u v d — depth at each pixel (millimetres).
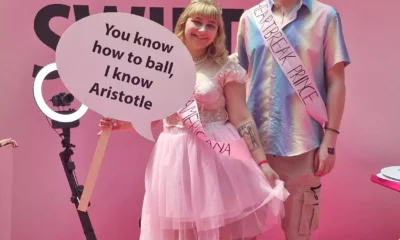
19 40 2652
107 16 1708
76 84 1717
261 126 2189
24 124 2699
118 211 2801
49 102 2670
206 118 1909
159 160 1928
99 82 1727
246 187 1898
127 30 1718
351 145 2738
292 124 2125
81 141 2738
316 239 2807
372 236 2781
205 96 1864
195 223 1876
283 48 2119
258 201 1901
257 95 2195
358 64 2684
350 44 2678
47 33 2654
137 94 1739
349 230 2789
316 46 2090
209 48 1939
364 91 2697
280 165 2166
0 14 2633
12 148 2523
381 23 2650
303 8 2123
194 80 1750
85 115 2727
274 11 2184
